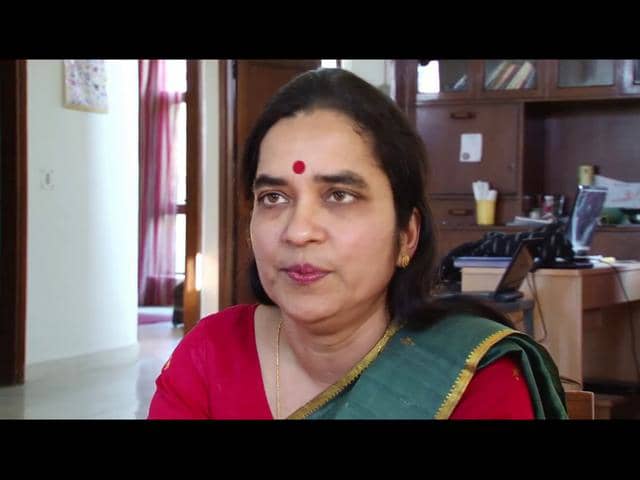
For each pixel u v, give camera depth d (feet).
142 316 29.58
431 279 2.96
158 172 33.60
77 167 18.20
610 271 11.79
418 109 18.19
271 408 2.96
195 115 20.45
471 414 2.64
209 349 3.12
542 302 11.14
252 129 2.82
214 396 3.04
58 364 17.58
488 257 11.56
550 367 2.80
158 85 33.55
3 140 16.40
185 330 20.76
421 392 2.66
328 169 2.63
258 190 2.73
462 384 2.64
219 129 18.62
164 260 33.71
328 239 2.67
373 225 2.69
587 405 4.01
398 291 2.87
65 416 13.33
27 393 15.43
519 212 17.58
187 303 20.61
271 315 3.11
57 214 17.69
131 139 19.89
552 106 18.20
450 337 2.76
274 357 3.01
